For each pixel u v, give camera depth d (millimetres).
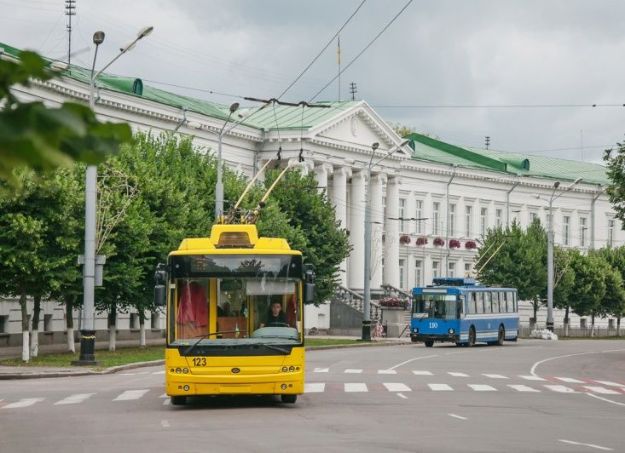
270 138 84625
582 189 115875
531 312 106812
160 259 51906
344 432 18312
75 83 62281
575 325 112000
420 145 109250
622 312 102875
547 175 113188
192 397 27141
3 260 41719
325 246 71188
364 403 25188
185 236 53375
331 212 72250
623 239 121938
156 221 51688
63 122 3355
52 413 22828
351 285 92562
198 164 61531
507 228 95875
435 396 27734
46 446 16438
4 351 50906
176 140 60406
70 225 42781
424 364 44844
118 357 47062
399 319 83312
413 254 99562
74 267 44125
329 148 87625
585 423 21016
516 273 94125
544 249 96188
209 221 56500
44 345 57625
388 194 95750
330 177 90312
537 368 44312
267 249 24094
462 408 24062
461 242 104438
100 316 65812
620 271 104438
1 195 3723
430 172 101250
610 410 24953
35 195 41219
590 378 39281
